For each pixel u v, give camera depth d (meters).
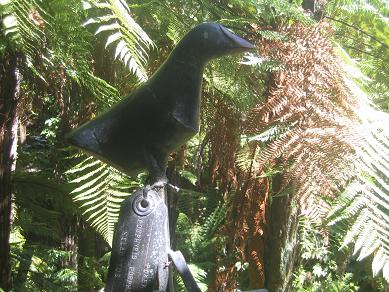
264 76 2.35
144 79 1.71
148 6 2.28
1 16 1.55
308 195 1.70
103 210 2.50
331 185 1.67
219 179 2.75
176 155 2.97
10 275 2.29
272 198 2.35
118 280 1.32
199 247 5.91
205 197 5.19
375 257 1.51
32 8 1.56
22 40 1.58
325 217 1.67
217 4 2.48
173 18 2.34
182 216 5.77
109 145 1.41
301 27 1.96
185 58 1.36
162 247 1.34
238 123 2.46
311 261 6.13
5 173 2.25
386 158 1.65
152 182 1.40
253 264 2.48
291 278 2.40
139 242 1.33
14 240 3.74
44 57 1.97
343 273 5.79
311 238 4.16
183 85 1.37
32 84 2.56
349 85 1.87
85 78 2.01
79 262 3.98
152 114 1.38
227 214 2.62
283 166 1.79
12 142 2.27
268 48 1.95
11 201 2.31
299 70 1.89
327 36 1.96
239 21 2.16
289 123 1.85
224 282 2.63
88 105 2.49
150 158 1.40
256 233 2.43
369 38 2.55
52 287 3.00
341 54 2.02
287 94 1.84
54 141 4.18
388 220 1.58
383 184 1.61
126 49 1.66
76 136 1.41
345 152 1.67
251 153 2.36
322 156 1.69
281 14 2.23
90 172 2.42
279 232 2.35
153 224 1.33
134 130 1.40
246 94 2.38
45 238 3.84
